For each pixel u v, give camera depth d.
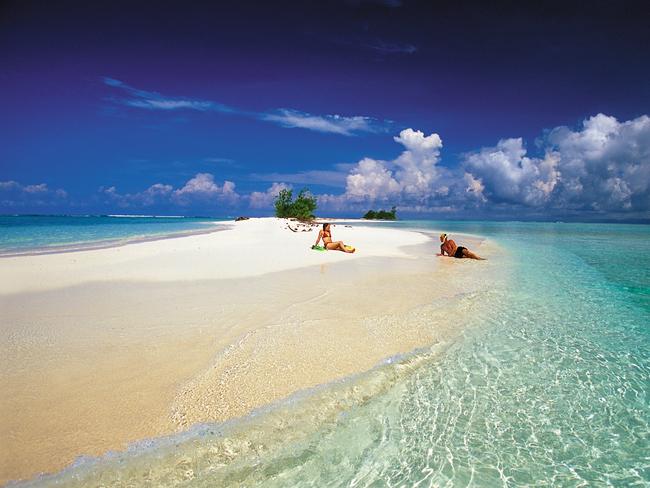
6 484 3.41
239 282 10.93
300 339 6.70
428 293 10.30
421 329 7.46
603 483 3.64
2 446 3.84
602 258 18.62
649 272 14.34
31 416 4.33
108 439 4.03
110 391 4.89
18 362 5.62
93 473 3.61
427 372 5.76
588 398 5.11
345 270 13.30
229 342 6.49
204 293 9.59
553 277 13.15
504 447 4.14
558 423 4.56
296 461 3.91
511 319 8.28
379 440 4.24
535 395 5.17
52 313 7.88
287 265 14.02
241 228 36.50
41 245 20.77
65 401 4.64
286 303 8.81
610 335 7.37
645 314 8.71
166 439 4.09
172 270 12.57
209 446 4.04
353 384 5.30
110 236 27.77
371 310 8.52
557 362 6.17
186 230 35.69
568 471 3.80
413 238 29.31
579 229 55.19
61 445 3.91
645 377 5.68
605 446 4.17
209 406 4.66
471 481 3.65
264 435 4.24
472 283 11.84
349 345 6.55
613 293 10.77
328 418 4.58
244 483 3.61
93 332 6.84
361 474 3.74
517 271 14.27
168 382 5.15
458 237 33.31
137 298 9.07
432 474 3.74
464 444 4.19
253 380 5.29
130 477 3.61
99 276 11.53
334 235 30.14
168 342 6.45
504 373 5.77
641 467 3.86
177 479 3.63
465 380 5.54
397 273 13.12
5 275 11.57
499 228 56.25
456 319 8.16
